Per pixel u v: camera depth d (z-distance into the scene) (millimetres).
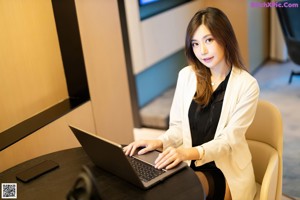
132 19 3604
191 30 1714
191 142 1867
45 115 2395
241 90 1742
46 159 1790
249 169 1780
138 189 1460
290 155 2973
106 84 2764
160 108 3938
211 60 1714
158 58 4066
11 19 2227
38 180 1616
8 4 2201
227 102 1759
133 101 3775
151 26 3885
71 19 2457
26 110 2375
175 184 1473
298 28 4297
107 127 2816
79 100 2605
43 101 2498
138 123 3842
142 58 3801
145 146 1781
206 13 1686
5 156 1993
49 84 2531
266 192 1594
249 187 1760
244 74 1768
